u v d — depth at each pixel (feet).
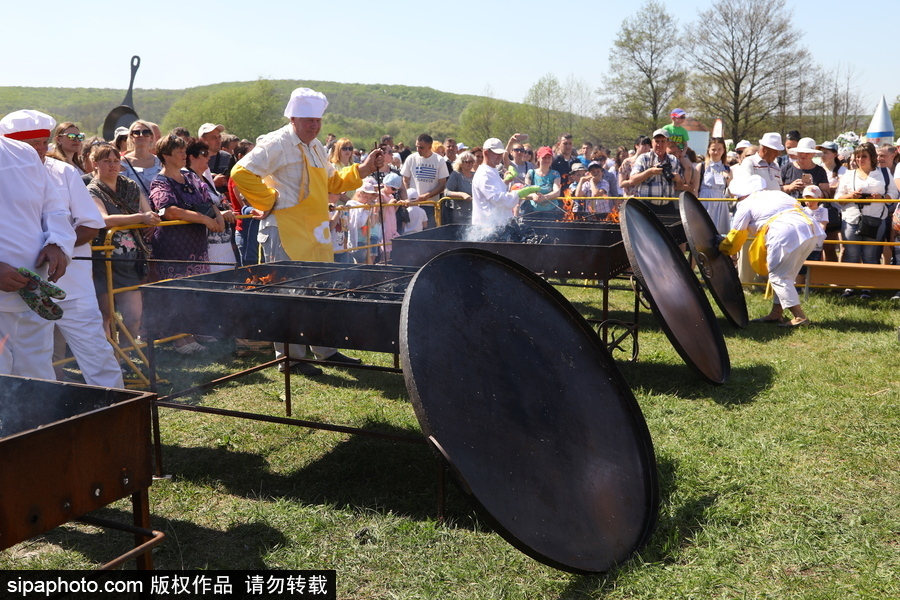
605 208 34.94
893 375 18.10
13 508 6.15
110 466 7.10
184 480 12.93
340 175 20.44
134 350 20.54
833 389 17.13
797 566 9.93
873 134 41.34
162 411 16.48
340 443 14.58
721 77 144.05
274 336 12.62
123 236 18.43
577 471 10.59
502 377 10.60
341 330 12.11
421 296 10.02
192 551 10.55
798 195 32.53
